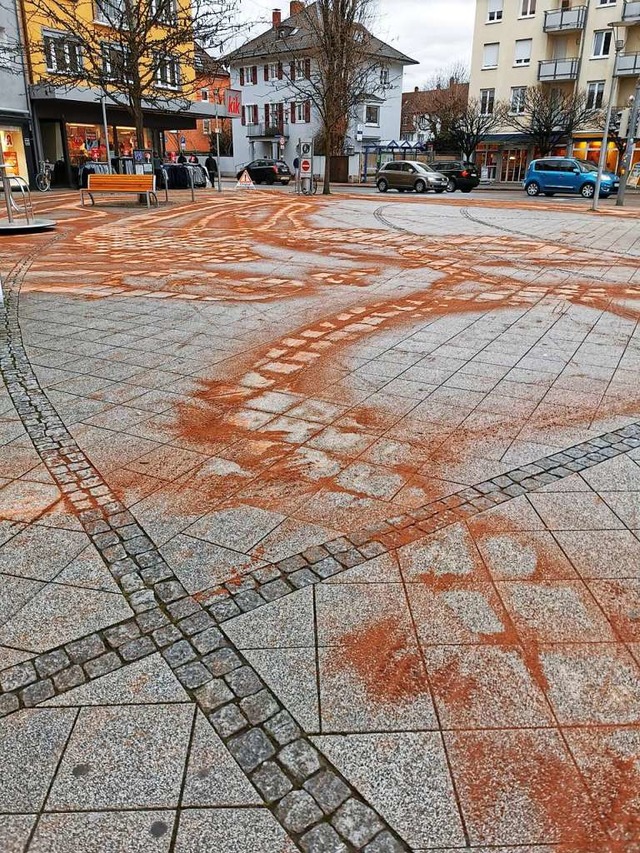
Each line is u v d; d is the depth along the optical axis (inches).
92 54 976.9
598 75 1774.1
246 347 248.1
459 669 96.7
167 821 75.0
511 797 77.9
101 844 72.6
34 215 701.3
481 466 157.2
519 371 223.3
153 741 84.8
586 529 131.6
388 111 2293.3
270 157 2420.0
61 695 91.8
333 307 308.7
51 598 111.3
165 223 645.3
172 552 124.0
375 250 475.8
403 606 110.0
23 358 234.4
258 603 110.4
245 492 145.4
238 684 94.0
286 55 2241.6
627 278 383.2
